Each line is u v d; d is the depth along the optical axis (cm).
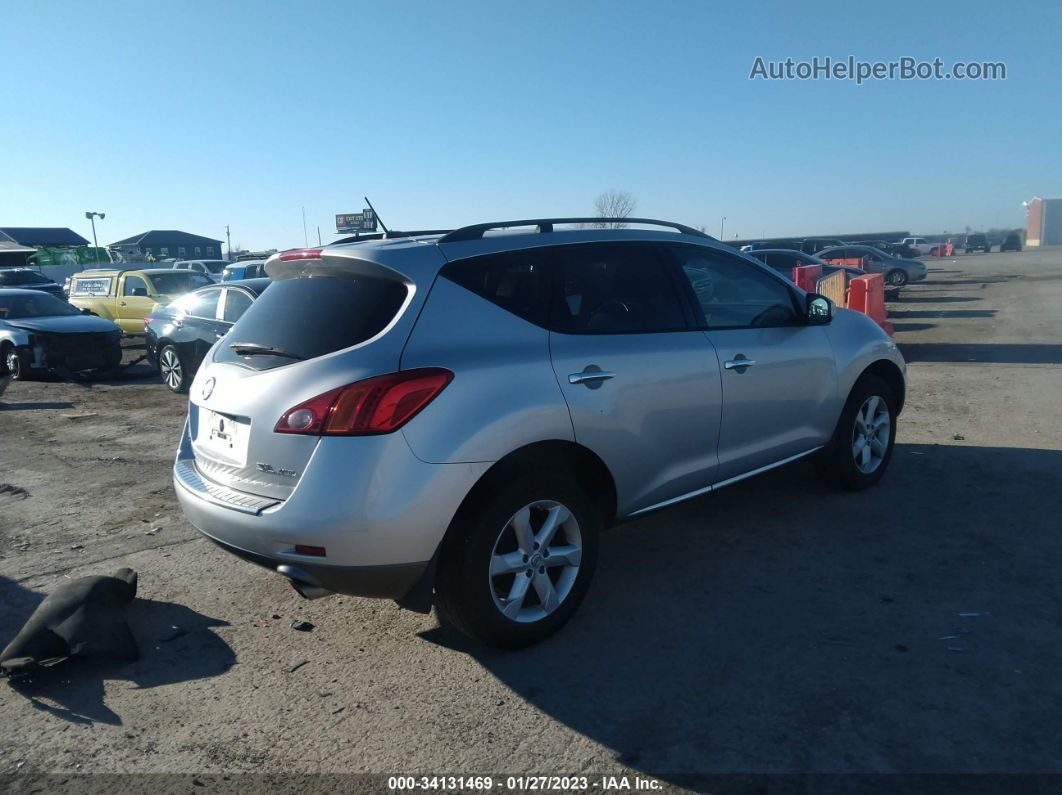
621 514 398
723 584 421
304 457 319
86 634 369
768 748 289
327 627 399
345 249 357
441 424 323
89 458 760
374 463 312
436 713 321
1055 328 1495
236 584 452
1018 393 888
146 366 1452
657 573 438
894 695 315
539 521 366
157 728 320
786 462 489
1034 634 356
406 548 318
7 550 516
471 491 338
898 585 410
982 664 334
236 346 370
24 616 421
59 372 1277
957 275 3578
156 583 456
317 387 321
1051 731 289
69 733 318
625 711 316
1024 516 496
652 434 399
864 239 8119
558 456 371
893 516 505
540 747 297
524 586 357
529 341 361
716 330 443
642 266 423
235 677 355
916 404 850
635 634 374
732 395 439
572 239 402
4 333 1252
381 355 324
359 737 308
